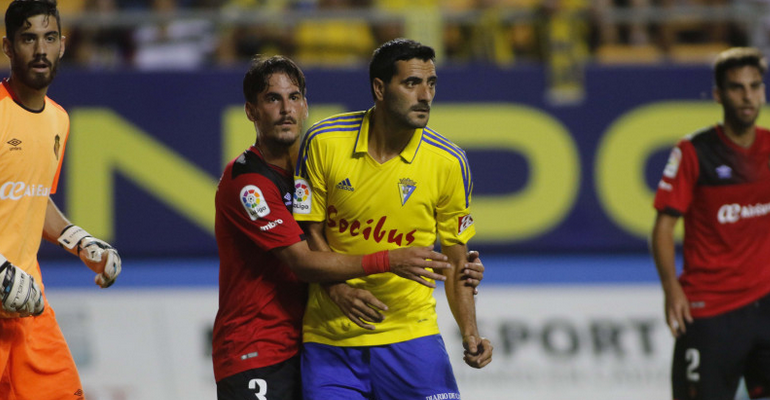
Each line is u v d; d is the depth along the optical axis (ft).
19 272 41.86
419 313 46.24
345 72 87.45
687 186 57.26
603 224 88.79
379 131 43.52
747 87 55.88
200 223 87.76
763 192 56.80
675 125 88.89
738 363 56.90
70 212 86.48
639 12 92.94
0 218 42.70
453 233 45.96
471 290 46.34
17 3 41.39
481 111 87.92
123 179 87.15
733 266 56.59
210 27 98.53
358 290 43.09
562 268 86.43
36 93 43.11
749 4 103.71
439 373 46.06
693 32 102.89
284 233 43.55
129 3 101.50
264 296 45.39
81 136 86.69
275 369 45.52
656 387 78.64
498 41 93.15
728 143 56.95
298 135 44.34
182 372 78.07
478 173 88.07
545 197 88.43
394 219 44.32
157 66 98.63
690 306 57.41
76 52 98.07
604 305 81.05
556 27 90.79
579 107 88.48
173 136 87.40
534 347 79.36
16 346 44.88
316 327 45.73
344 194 43.93
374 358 45.73
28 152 43.11
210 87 87.61
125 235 87.20
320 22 92.12
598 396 78.07
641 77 88.94
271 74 43.75
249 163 44.96
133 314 79.46
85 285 82.33
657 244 57.88
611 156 88.74
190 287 81.56
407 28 91.35
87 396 76.74
